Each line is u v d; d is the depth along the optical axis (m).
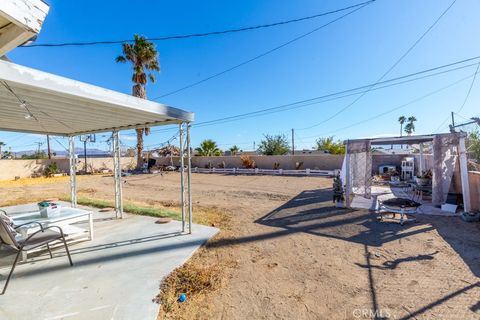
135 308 2.60
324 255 4.01
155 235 4.96
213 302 2.76
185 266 3.62
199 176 18.59
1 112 4.42
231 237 4.94
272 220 6.24
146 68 21.03
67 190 12.64
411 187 10.29
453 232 4.97
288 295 2.88
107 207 7.68
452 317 2.45
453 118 13.95
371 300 2.76
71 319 2.42
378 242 4.54
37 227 3.94
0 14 1.65
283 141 25.17
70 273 3.38
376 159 16.34
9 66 2.28
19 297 2.81
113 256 3.95
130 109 3.79
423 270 3.43
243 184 13.70
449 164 7.27
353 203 7.89
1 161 18.12
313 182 13.55
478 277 3.20
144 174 21.03
